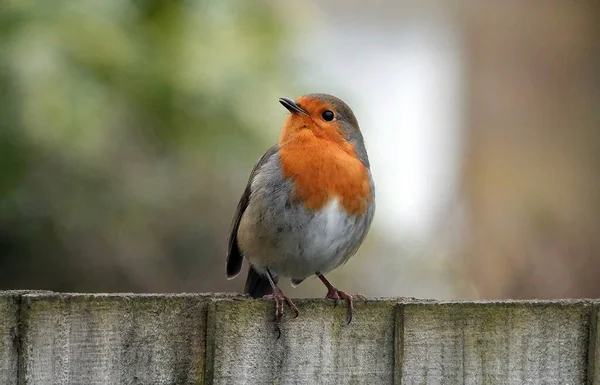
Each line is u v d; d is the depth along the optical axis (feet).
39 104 34.04
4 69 33.83
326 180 24.08
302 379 17.24
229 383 17.01
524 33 57.57
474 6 59.57
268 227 24.23
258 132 37.63
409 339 17.30
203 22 37.24
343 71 74.84
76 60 34.27
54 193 37.24
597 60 55.31
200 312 17.11
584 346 17.31
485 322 17.30
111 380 16.70
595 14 55.47
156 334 16.93
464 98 61.16
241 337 17.08
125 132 36.94
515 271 52.49
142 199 39.04
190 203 40.04
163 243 39.96
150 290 39.70
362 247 47.03
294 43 39.58
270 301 17.24
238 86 37.45
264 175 24.56
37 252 38.32
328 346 17.35
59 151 36.01
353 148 25.61
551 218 53.31
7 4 33.88
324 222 24.08
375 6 79.30
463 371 17.29
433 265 49.96
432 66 74.38
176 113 36.55
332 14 79.25
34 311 16.44
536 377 17.29
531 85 57.11
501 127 57.82
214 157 38.17
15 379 16.43
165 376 16.93
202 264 40.52
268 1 39.09
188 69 36.37
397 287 47.50
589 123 55.16
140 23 36.04
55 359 16.49
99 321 16.70
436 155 65.98
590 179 54.13
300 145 24.62
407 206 59.31
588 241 52.29
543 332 17.30
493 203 55.98
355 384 17.38
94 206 38.14
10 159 35.19
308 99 25.45
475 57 59.98
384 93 73.67
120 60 34.83
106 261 39.06
